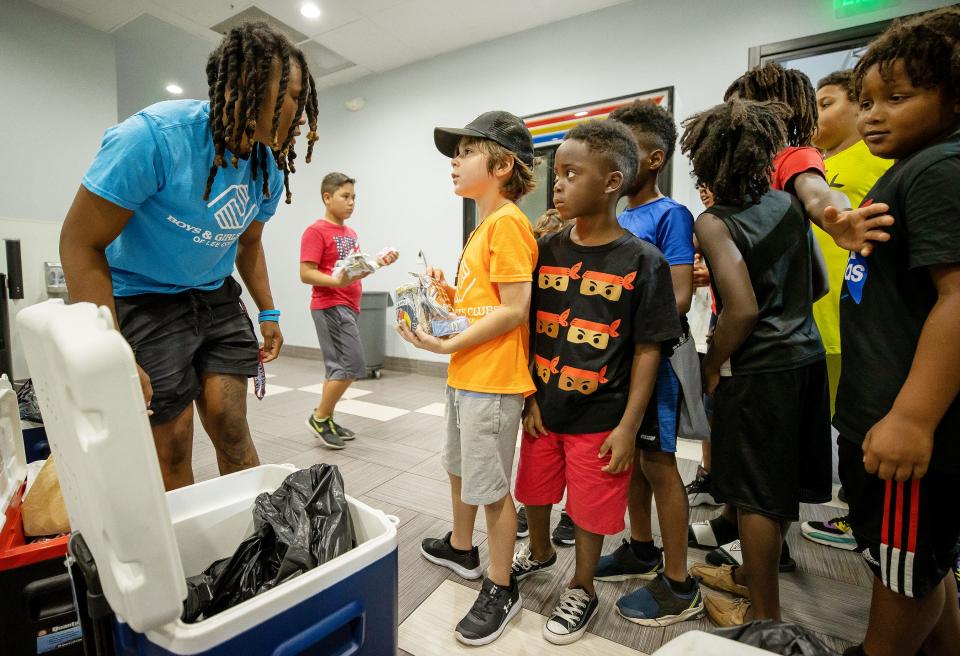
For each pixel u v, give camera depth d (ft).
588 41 11.71
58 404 1.78
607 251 3.53
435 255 14.52
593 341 3.52
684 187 10.64
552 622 3.57
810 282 3.43
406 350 14.93
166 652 1.72
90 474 1.57
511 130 3.70
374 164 15.46
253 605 1.84
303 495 2.80
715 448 3.40
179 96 16.83
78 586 2.12
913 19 2.33
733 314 3.16
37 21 11.78
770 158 3.29
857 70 2.62
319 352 16.98
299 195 17.15
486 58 13.15
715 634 2.04
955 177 2.14
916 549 2.36
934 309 2.22
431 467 7.01
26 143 11.78
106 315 1.64
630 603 3.82
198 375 3.90
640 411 3.42
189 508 2.86
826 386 3.48
